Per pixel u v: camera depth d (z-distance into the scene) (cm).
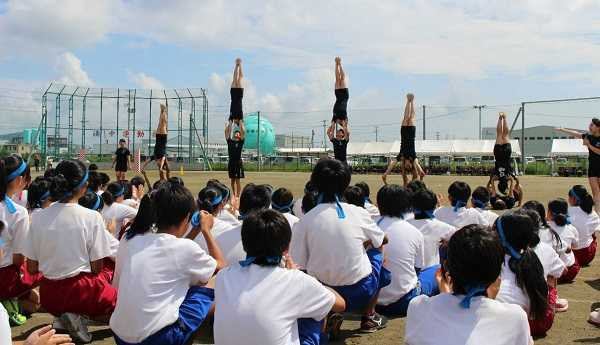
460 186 676
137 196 918
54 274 466
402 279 527
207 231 430
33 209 586
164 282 368
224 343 314
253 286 316
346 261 442
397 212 541
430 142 5131
